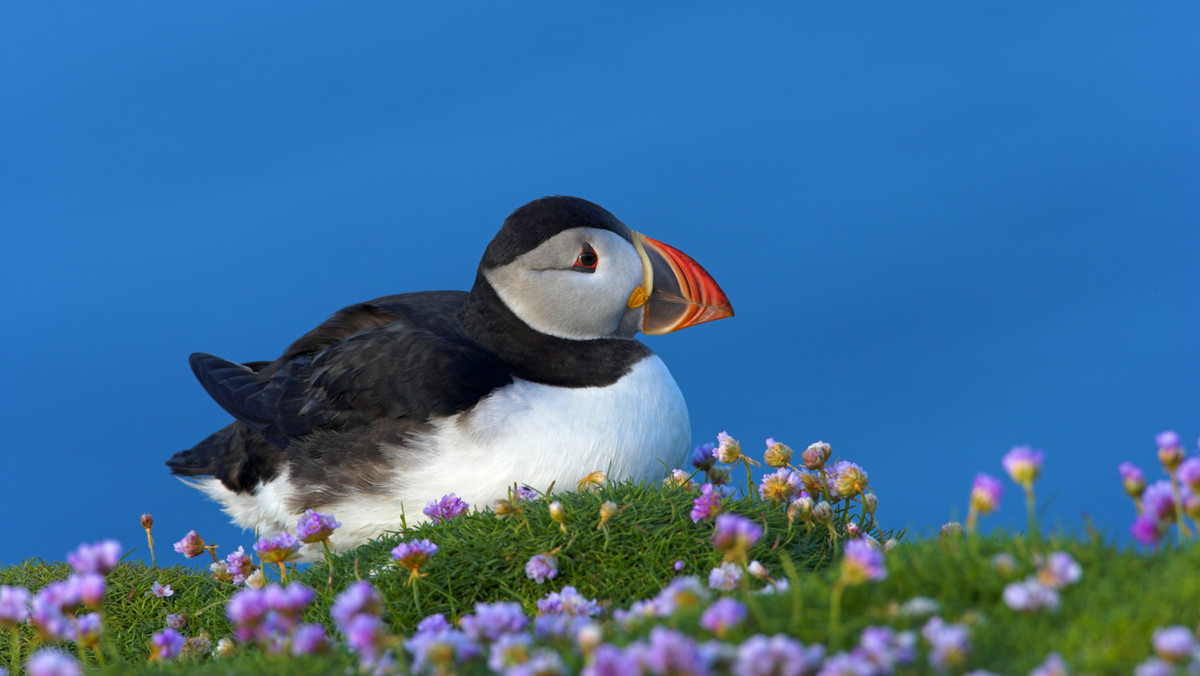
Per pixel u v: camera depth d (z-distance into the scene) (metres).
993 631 4.26
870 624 4.40
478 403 9.29
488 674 4.61
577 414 9.31
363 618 4.61
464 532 7.71
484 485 9.12
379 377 9.57
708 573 7.04
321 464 9.70
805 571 7.15
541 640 4.97
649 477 9.60
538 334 9.73
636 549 7.27
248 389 10.72
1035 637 4.19
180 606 9.22
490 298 9.91
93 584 5.36
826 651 4.25
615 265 9.77
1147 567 4.81
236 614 5.04
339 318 11.03
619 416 9.41
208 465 11.09
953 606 4.57
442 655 4.34
